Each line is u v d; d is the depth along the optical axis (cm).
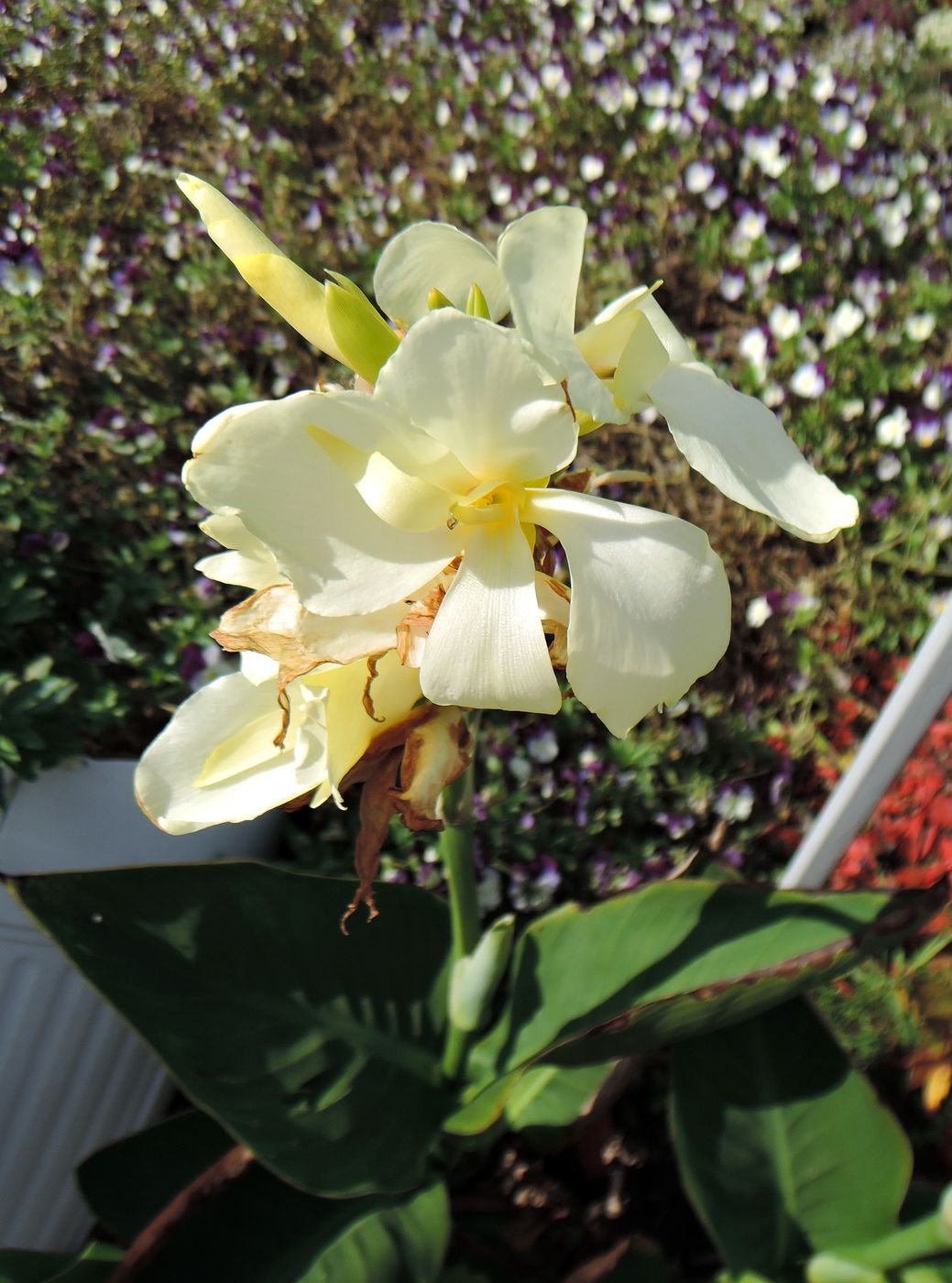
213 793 35
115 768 52
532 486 31
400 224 97
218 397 82
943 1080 62
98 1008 54
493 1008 56
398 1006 49
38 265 84
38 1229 59
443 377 28
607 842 73
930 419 80
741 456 32
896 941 41
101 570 73
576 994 47
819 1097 49
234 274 87
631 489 81
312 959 47
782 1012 50
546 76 104
